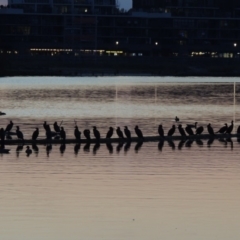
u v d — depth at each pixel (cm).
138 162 9662
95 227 6500
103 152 10544
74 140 11494
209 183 8231
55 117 16988
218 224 6606
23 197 7481
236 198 7494
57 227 6488
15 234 6297
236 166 9388
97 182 8250
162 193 7706
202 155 10350
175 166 9356
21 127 14250
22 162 9556
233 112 19062
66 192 7719
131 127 14562
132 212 6956
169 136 12069
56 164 9431
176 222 6656
